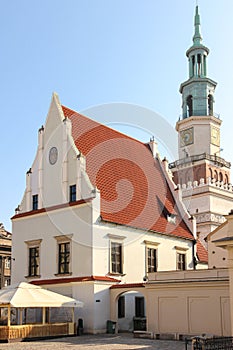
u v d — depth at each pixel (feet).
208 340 63.21
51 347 82.64
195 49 230.48
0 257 220.64
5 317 120.67
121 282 118.93
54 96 133.69
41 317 116.16
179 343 88.43
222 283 93.45
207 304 95.09
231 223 77.15
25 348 81.46
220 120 225.15
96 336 103.71
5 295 95.50
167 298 100.99
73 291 114.01
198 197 203.51
